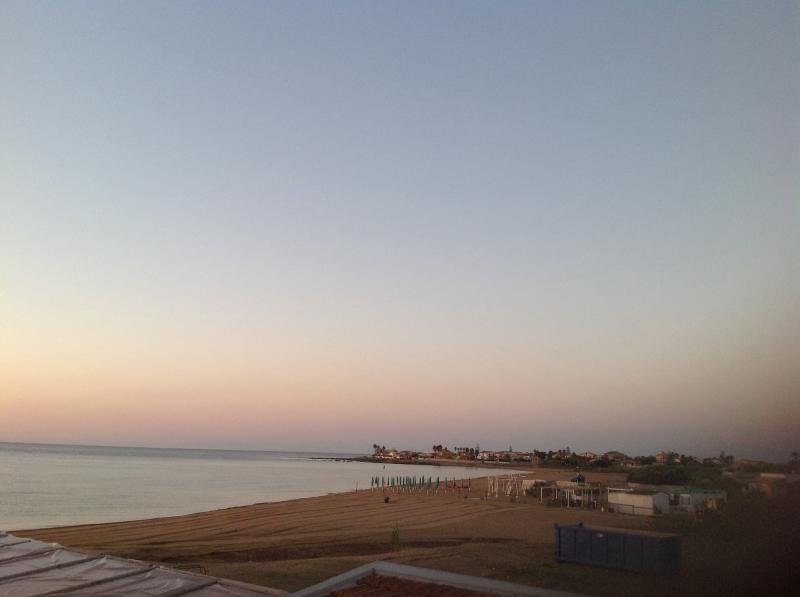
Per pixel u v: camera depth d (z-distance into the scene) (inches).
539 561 1010.1
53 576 477.7
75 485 3444.9
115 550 1232.2
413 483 3752.5
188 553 1200.8
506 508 2316.7
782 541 990.4
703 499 1948.8
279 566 956.0
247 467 7224.4
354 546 1314.0
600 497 2348.7
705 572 840.9
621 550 909.2
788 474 1393.9
